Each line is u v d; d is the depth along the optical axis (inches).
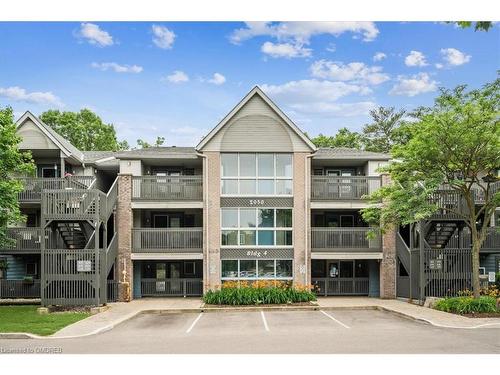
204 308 980.6
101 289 1022.4
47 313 918.4
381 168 952.9
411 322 792.9
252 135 1215.6
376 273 1222.9
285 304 1029.8
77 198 1000.2
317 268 1290.6
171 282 1229.7
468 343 593.3
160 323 816.3
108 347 585.3
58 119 2253.9
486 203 887.1
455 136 823.1
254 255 1196.5
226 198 1203.9
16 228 1167.0
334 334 674.8
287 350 557.9
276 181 1212.5
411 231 1107.9
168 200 1202.0
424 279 1020.5
